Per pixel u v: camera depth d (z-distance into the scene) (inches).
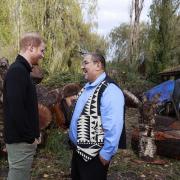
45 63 701.3
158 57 824.9
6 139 129.6
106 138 127.4
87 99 132.0
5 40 665.0
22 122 125.0
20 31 671.8
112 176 219.6
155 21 838.5
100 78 133.4
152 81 787.4
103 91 128.6
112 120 126.1
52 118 244.5
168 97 383.6
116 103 127.1
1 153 226.7
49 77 622.8
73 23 747.4
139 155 251.1
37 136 133.2
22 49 131.8
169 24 828.0
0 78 222.7
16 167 131.2
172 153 255.3
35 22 695.1
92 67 134.0
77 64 749.3
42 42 134.3
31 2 697.6
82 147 131.1
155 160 246.7
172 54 835.4
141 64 864.9
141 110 253.4
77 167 140.6
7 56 655.1
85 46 771.4
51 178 210.2
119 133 126.9
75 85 239.6
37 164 227.1
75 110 137.3
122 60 913.5
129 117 429.7
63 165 224.4
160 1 837.8
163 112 380.2
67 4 739.4
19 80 124.5
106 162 129.1
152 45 832.9
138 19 903.7
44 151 246.2
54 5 719.7
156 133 257.9
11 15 674.2
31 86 129.3
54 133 255.0
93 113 129.0
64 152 243.4
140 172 227.6
